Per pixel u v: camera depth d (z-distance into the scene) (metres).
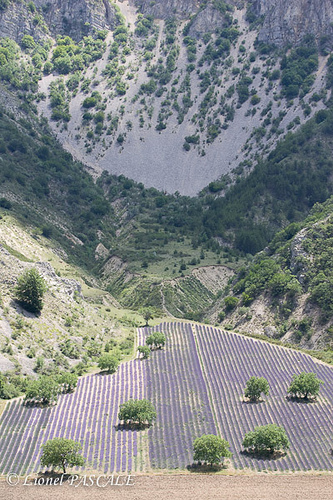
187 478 83.62
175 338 152.50
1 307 129.75
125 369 129.00
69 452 84.81
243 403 113.31
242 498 76.94
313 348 151.75
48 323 139.75
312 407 110.88
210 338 152.88
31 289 137.25
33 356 122.31
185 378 123.50
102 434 97.75
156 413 103.81
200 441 87.50
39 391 106.19
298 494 78.69
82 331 147.88
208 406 110.50
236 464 89.00
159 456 90.56
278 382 123.44
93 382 120.56
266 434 91.06
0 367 112.50
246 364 133.88
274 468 87.81
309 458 91.56
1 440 93.25
